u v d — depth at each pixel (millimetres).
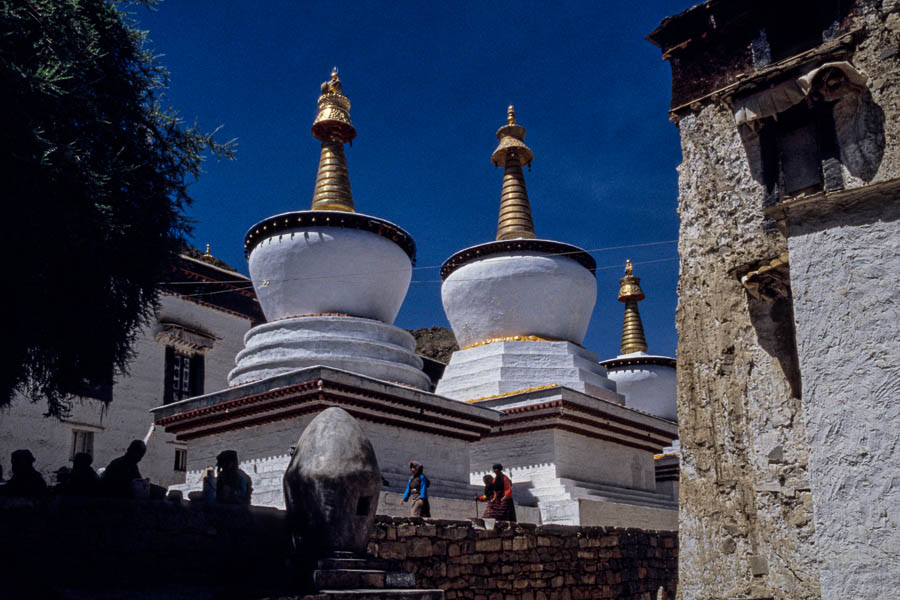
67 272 13000
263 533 11242
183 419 22547
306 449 11406
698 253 12938
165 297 31625
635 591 19438
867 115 11445
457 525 14859
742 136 12758
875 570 7758
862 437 8086
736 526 11492
